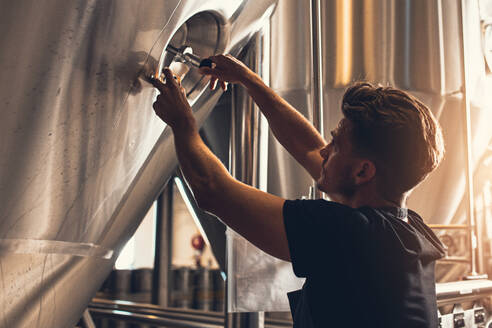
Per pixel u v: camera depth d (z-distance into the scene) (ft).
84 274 3.05
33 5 2.17
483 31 6.12
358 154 2.37
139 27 2.52
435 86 5.14
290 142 3.21
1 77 2.21
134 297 13.16
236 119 4.24
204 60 3.09
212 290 13.79
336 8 5.01
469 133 5.19
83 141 2.60
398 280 2.23
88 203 2.80
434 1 5.17
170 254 11.21
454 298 3.93
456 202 5.75
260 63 4.10
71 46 2.33
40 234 2.61
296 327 2.54
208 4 2.93
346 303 2.20
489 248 8.09
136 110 2.81
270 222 2.29
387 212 2.41
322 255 2.21
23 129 2.35
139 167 3.14
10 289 2.57
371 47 4.93
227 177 2.42
